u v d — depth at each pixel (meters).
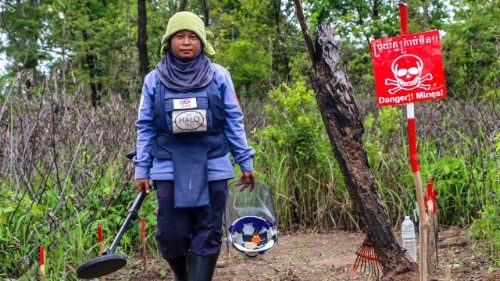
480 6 16.36
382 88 3.36
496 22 16.31
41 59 28.23
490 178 6.56
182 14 4.12
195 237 4.21
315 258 6.36
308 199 8.33
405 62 3.33
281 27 28.73
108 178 6.67
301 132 8.33
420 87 3.32
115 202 6.43
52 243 5.30
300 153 8.28
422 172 7.98
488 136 6.79
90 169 6.36
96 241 5.95
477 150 7.05
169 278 5.59
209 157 4.16
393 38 3.34
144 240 5.85
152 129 4.20
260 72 23.69
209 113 4.09
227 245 6.34
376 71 3.37
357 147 4.19
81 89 7.30
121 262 3.68
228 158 4.23
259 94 24.05
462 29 16.47
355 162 4.19
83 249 5.46
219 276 5.60
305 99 8.41
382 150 8.27
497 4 16.19
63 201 5.59
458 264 5.29
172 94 4.08
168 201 4.17
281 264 6.03
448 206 7.81
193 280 4.16
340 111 4.16
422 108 9.70
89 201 6.18
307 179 8.36
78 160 6.44
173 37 4.11
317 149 8.42
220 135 4.21
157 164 4.17
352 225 8.06
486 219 5.63
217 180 4.18
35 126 5.58
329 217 8.20
